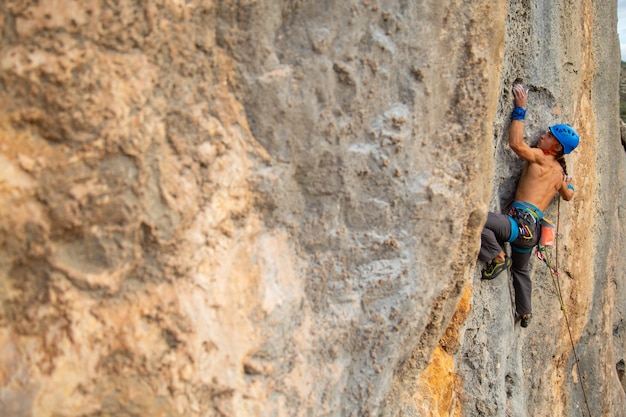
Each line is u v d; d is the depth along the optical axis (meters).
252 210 2.02
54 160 1.56
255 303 2.00
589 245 5.03
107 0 1.58
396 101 2.31
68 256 1.62
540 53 3.97
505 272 4.00
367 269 2.37
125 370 1.68
